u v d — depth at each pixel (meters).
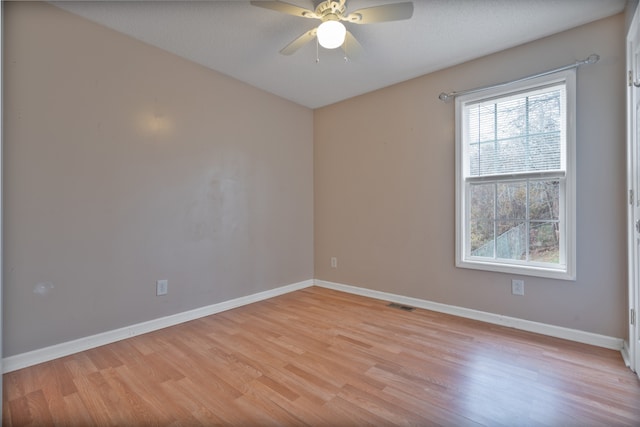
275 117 3.74
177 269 2.86
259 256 3.57
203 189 3.04
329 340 2.47
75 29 2.26
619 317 2.26
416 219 3.29
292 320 2.91
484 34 2.49
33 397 1.74
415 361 2.12
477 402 1.68
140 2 2.12
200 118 3.01
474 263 2.89
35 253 2.10
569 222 2.42
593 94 2.33
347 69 3.09
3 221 1.98
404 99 3.36
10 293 2.01
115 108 2.46
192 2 2.13
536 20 2.31
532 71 2.59
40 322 2.13
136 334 2.58
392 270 3.49
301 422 1.55
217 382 1.89
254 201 3.52
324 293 3.84
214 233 3.14
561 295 2.48
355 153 3.79
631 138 2.04
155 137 2.70
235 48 2.71
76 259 2.28
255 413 1.61
